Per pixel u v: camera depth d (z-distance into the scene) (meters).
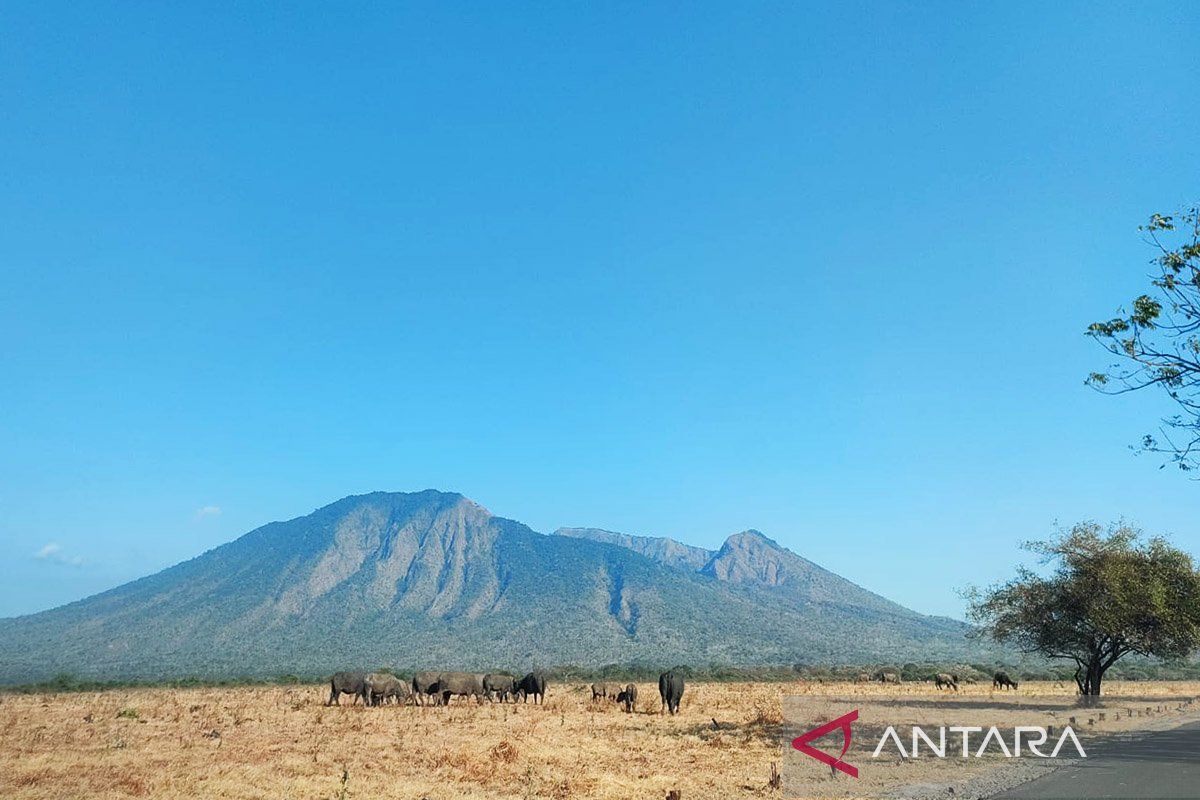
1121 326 20.94
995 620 43.84
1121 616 38.72
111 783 18.22
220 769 20.28
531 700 53.31
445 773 20.73
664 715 38.44
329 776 19.89
